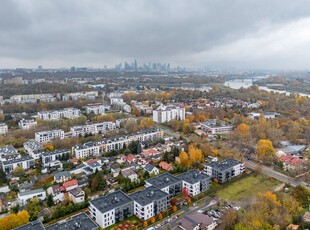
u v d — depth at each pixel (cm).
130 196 16500
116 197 16162
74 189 18238
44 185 19288
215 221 14762
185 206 16950
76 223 13462
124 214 15650
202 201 17550
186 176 19300
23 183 19788
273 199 15662
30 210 15938
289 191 18362
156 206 15950
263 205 14900
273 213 14125
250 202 16500
